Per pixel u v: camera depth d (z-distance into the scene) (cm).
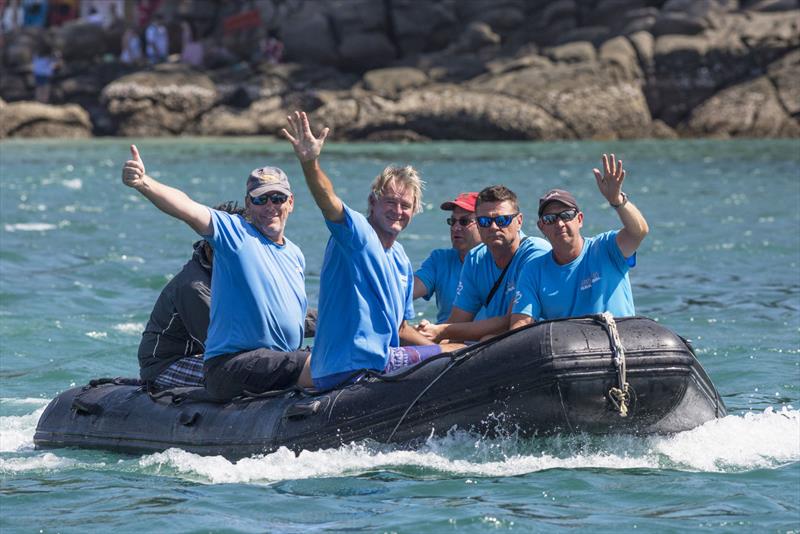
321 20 15350
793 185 8744
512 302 2688
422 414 2420
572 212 2581
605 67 14038
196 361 2794
